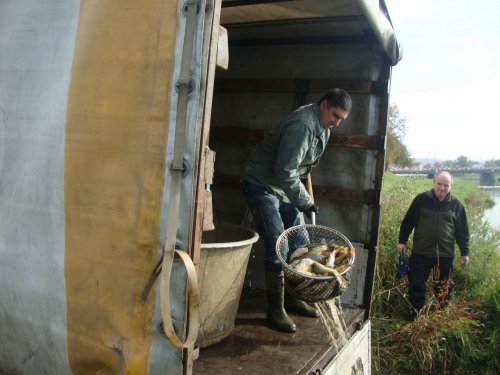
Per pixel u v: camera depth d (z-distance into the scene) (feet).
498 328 17.60
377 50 11.64
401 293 17.94
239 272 9.32
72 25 5.76
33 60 6.02
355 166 12.11
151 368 4.98
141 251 5.01
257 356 8.77
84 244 5.38
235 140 13.55
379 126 11.76
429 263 17.47
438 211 17.22
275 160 10.64
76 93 5.53
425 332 16.53
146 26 5.13
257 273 12.91
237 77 13.48
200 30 4.80
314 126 10.11
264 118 13.16
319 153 10.98
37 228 5.78
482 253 20.39
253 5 10.32
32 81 5.98
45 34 5.98
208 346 9.07
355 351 10.69
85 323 5.39
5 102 6.18
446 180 16.97
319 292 8.61
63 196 5.56
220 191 13.88
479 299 18.25
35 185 5.82
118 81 5.23
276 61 12.92
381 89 11.62
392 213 21.17
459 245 17.72
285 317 10.22
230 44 13.52
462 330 16.62
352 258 9.22
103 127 5.29
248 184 10.88
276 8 10.44
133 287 5.05
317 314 11.09
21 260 5.91
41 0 6.11
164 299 4.65
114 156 5.21
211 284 8.67
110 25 5.37
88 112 5.41
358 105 11.96
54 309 5.64
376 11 9.70
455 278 20.04
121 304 5.13
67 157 5.54
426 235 17.30
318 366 8.77
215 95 13.87
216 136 13.75
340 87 12.02
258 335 9.78
